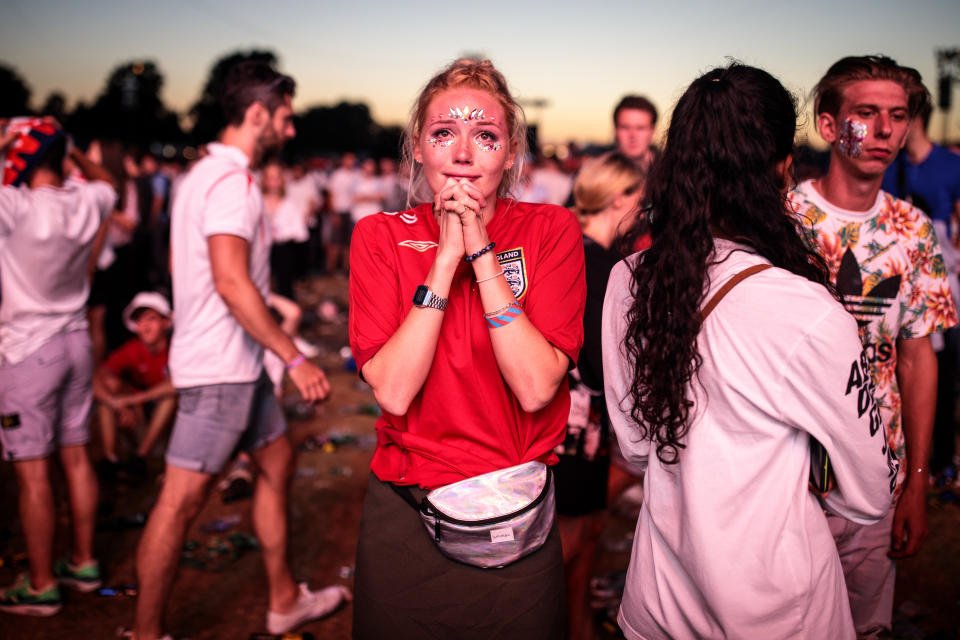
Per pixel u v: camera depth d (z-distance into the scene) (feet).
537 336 5.16
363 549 5.60
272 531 9.77
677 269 4.83
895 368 7.00
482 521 5.14
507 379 5.19
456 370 5.32
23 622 10.10
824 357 4.43
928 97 6.59
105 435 14.76
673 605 5.21
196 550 12.16
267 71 9.34
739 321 4.64
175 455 8.86
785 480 4.76
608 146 16.35
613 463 9.12
